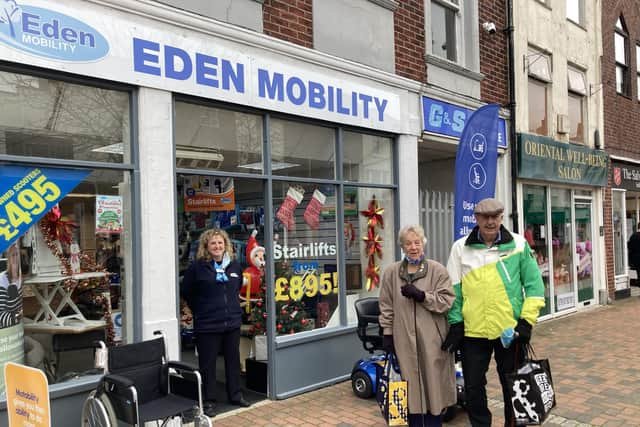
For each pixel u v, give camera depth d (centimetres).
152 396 399
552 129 1007
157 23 460
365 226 663
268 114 552
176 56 471
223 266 500
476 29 838
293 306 577
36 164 405
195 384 391
